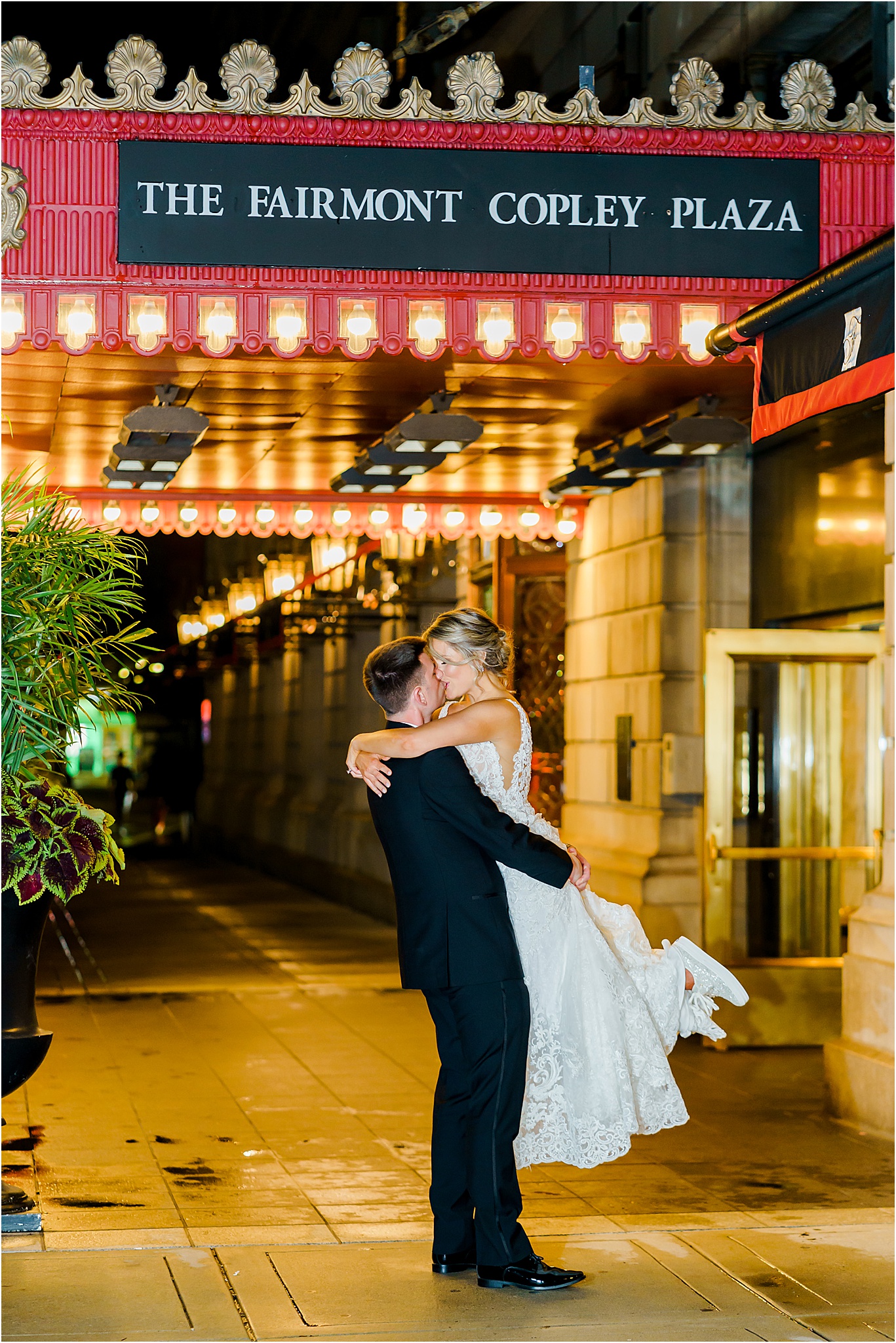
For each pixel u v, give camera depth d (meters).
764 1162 6.41
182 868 24.11
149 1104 7.32
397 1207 5.57
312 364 7.53
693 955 5.18
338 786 18.73
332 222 6.54
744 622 10.05
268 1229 5.23
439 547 14.32
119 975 11.91
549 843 4.68
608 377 8.02
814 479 9.30
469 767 4.82
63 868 5.12
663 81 9.49
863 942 7.14
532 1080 4.82
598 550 11.43
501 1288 4.59
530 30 9.63
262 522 11.38
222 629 22.19
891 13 7.82
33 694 5.25
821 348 5.95
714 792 9.07
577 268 6.73
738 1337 4.21
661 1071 4.98
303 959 12.90
